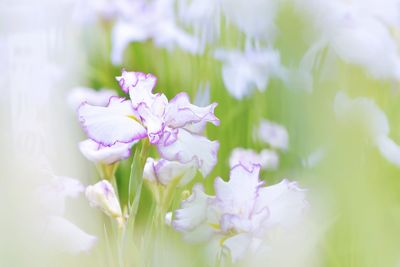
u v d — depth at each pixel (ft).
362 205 3.84
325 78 5.45
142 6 9.66
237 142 7.35
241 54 7.88
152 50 9.45
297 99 4.72
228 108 7.68
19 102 4.46
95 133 4.07
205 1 8.52
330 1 6.64
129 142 4.10
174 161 4.11
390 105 6.48
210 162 4.09
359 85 5.91
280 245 3.80
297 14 5.80
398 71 6.75
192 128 4.16
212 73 7.96
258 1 7.81
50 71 7.22
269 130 6.98
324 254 3.95
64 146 4.27
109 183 4.16
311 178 3.99
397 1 7.51
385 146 5.75
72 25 8.66
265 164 6.31
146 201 5.98
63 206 4.03
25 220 3.21
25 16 6.31
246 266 3.99
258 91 7.52
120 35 9.54
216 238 4.13
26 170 3.49
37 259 3.23
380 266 3.78
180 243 4.09
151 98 4.17
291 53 5.77
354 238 3.85
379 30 7.00
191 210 4.09
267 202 4.06
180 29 9.34
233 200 4.09
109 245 4.25
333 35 6.27
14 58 5.75
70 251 3.91
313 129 4.06
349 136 3.96
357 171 3.88
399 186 5.00
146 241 4.05
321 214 3.90
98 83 9.05
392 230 3.82
